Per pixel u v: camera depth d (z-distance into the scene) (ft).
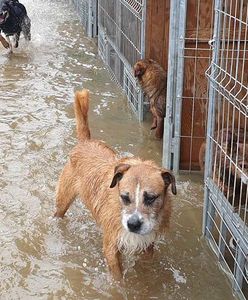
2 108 8.14
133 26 7.95
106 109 8.30
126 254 4.84
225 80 5.42
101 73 10.00
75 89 9.11
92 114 8.08
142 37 7.38
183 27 5.82
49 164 6.46
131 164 4.31
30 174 6.21
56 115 7.93
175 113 6.19
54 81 9.48
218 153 4.99
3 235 5.12
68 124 7.61
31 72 9.95
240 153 5.03
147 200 4.08
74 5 15.43
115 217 4.33
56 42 12.07
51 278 4.59
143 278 4.64
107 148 4.96
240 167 4.90
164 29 7.40
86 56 11.04
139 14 7.45
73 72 10.01
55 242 5.07
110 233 4.41
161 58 7.55
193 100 6.16
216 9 4.68
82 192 4.85
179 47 5.90
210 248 5.01
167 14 7.32
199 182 6.22
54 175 6.22
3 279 4.55
